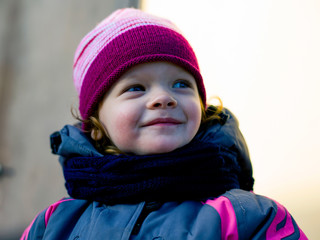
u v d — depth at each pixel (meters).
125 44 1.01
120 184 0.94
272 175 1.80
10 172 2.05
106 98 1.03
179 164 0.93
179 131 0.96
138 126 0.96
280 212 0.92
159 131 0.94
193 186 0.93
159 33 1.03
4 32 2.15
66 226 0.99
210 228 0.85
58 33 2.10
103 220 0.91
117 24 1.08
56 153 1.15
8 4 2.15
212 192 0.94
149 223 0.88
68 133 1.13
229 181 1.01
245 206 0.89
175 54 1.00
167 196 0.92
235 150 1.11
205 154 0.96
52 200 1.99
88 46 1.11
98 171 0.98
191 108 0.98
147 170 0.93
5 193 2.04
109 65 1.02
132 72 0.98
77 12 2.09
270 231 0.87
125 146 0.97
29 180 2.04
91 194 0.98
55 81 2.06
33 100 2.08
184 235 0.85
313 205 1.70
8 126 2.09
